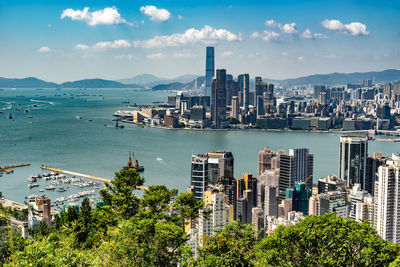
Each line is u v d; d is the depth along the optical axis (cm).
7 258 10156
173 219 11912
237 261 9681
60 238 10962
